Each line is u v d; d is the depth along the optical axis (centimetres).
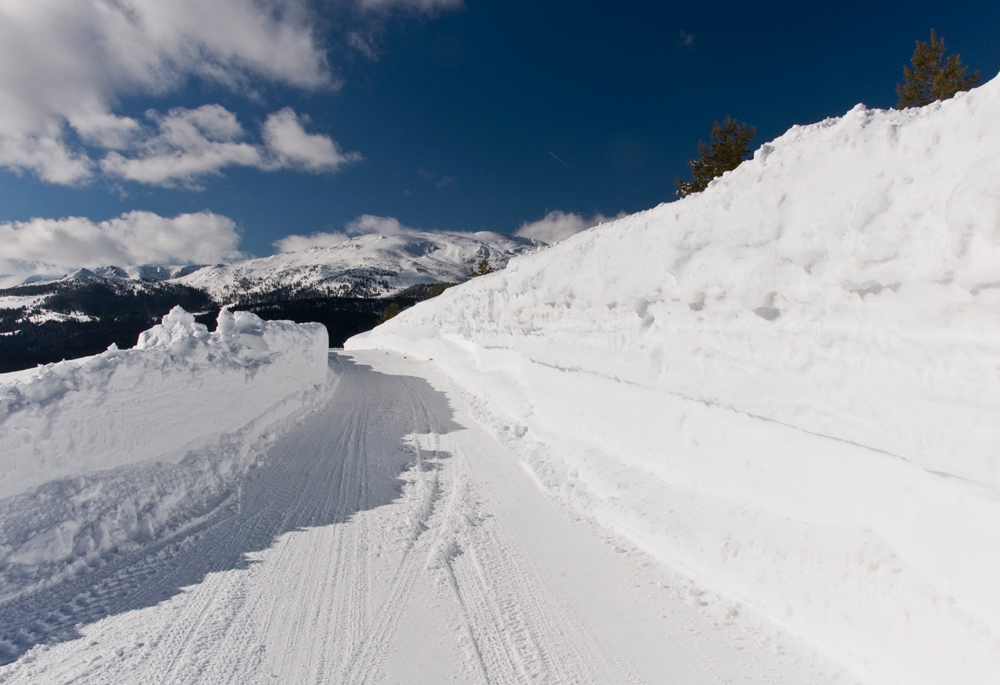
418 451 713
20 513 377
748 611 329
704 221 388
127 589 369
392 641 323
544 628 336
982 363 214
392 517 497
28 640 314
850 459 302
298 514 502
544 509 517
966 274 208
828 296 293
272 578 390
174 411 529
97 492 427
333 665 301
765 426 366
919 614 242
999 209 187
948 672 225
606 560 416
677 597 360
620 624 337
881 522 281
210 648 311
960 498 232
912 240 236
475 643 322
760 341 353
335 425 839
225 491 534
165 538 437
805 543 316
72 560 384
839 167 290
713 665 294
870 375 275
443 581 391
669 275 435
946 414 232
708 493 424
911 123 270
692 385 428
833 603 283
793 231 310
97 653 304
